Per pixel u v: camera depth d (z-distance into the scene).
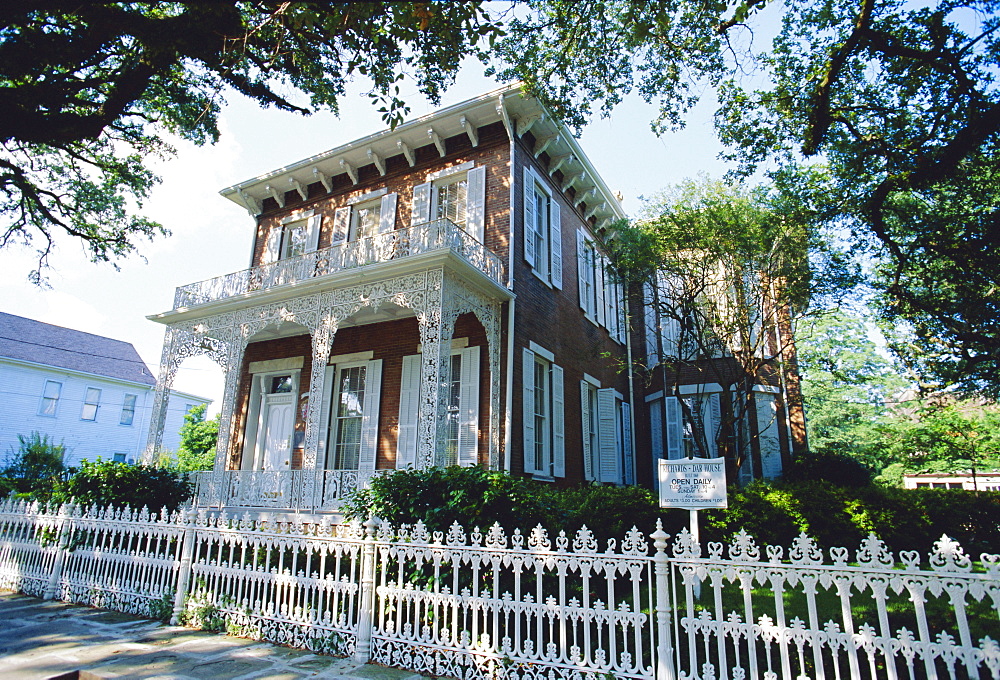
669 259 12.55
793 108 9.23
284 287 12.01
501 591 6.33
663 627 4.32
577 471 14.52
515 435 11.63
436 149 14.52
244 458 14.97
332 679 4.88
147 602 6.99
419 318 10.45
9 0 6.69
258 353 15.76
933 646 3.59
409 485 6.84
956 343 11.45
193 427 33.38
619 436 17.02
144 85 8.71
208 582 6.75
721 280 12.72
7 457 24.62
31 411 26.06
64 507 8.40
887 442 26.97
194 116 12.75
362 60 7.80
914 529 10.34
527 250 13.40
